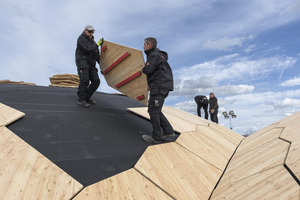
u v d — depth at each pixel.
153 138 3.38
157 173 2.43
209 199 2.12
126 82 4.45
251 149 3.48
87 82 4.36
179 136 3.88
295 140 2.69
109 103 5.71
